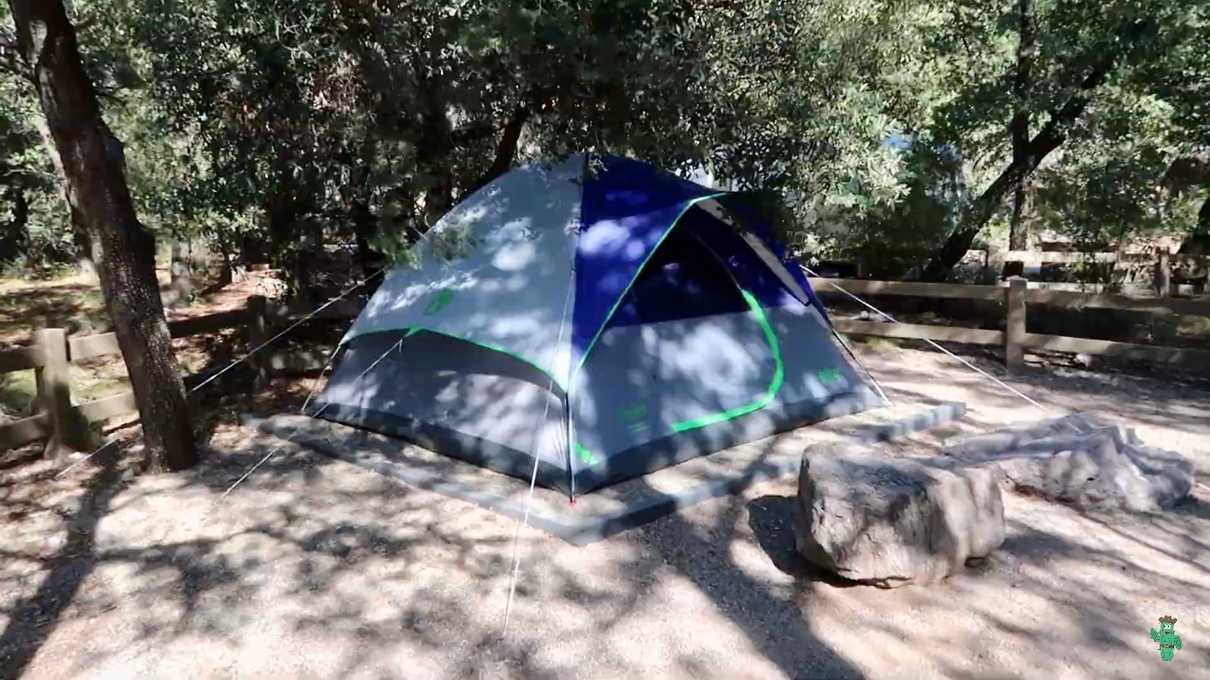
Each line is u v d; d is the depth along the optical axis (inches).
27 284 590.6
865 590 150.2
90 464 217.2
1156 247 403.9
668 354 215.3
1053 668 127.4
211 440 236.7
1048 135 387.5
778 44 261.4
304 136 196.9
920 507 145.4
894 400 273.9
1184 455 219.9
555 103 208.2
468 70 193.9
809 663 129.7
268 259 301.9
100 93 281.1
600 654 132.3
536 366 189.6
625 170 231.9
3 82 343.9
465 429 212.2
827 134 289.6
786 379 240.2
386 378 235.3
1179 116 373.7
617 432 197.2
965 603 145.5
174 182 319.3
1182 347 346.9
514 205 225.3
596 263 202.5
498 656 131.8
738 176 273.6
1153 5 309.6
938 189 416.5
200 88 215.9
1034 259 428.1
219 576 157.3
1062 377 310.8
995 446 207.5
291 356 291.1
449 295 214.2
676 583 153.8
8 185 593.9
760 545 168.9
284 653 132.6
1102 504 182.9
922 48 390.6
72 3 280.4
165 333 209.0
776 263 241.8
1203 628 137.3
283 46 193.3
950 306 418.0
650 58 197.6
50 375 214.7
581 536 167.5
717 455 214.8
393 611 144.7
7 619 143.0
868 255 419.8
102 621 142.2
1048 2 351.9
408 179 189.8
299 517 182.9
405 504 189.5
